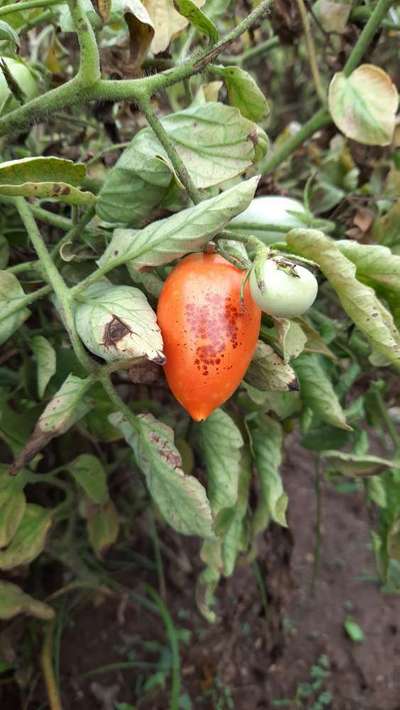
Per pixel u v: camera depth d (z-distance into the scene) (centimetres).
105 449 40
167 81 21
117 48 26
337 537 57
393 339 20
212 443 25
